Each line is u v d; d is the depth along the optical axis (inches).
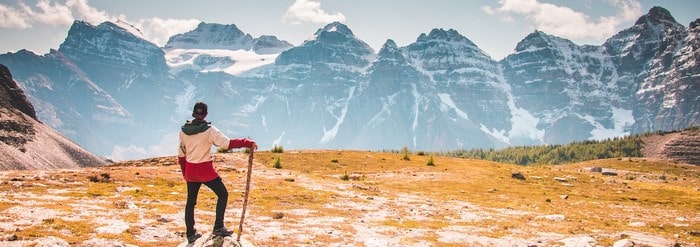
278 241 735.7
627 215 1573.6
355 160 3002.0
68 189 1087.0
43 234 617.3
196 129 520.4
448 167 2965.1
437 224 1054.4
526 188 2289.6
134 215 818.2
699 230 1267.2
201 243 527.5
